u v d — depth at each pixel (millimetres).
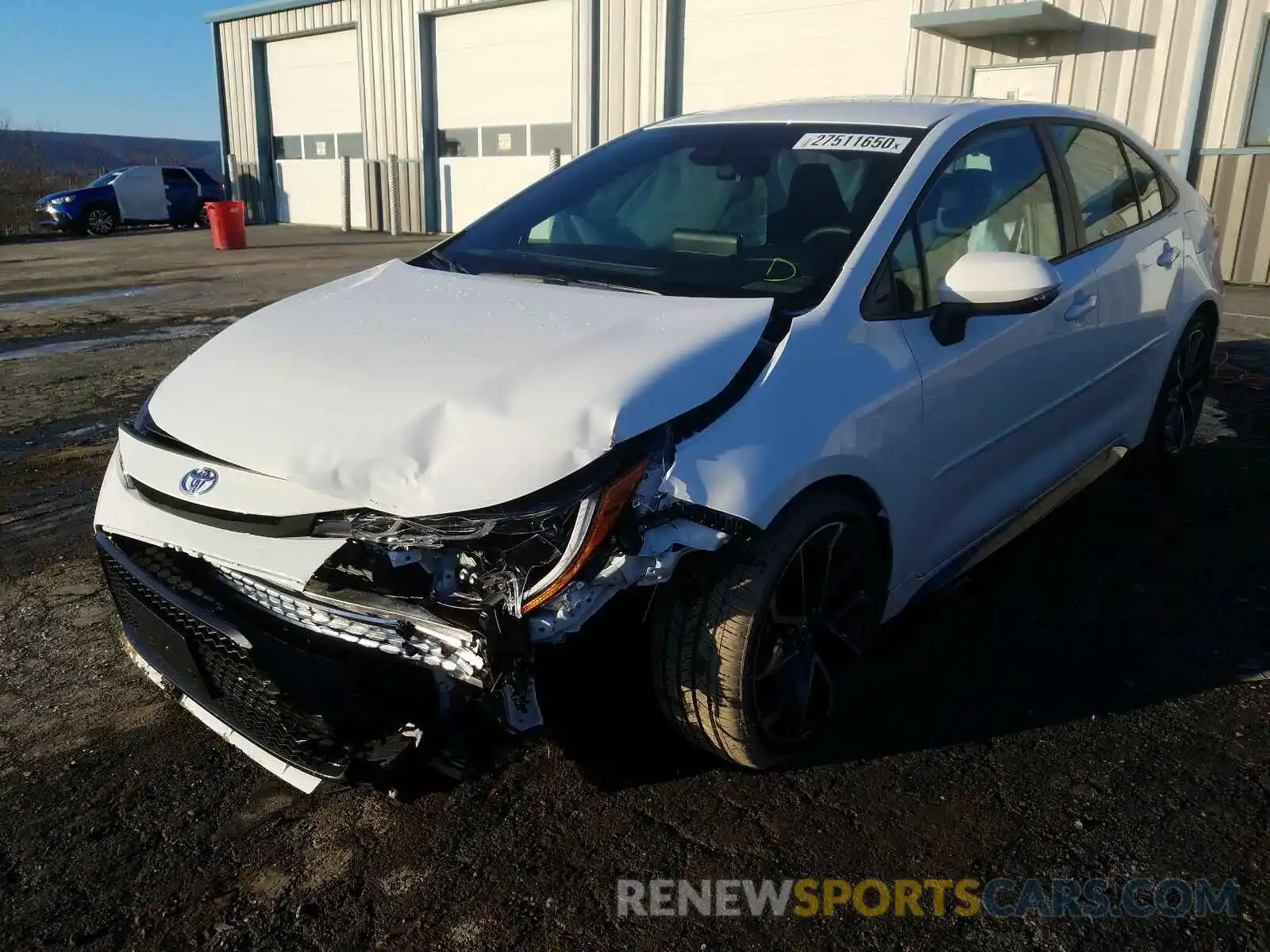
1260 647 3143
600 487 1977
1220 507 4285
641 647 2303
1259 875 2195
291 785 2428
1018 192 3266
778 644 2383
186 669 2350
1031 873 2211
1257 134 10031
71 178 28734
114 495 2445
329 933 2064
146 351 7926
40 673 3076
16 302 10711
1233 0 9844
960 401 2787
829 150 3064
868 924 2078
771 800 2453
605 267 2910
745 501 2109
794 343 2367
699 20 14234
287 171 22781
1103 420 3838
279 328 2676
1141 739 2674
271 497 2105
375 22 19172
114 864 2262
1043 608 3398
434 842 2328
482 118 18031
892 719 2775
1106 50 10727
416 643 2006
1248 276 10328
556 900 2148
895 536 2656
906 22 12164
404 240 18766
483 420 2066
